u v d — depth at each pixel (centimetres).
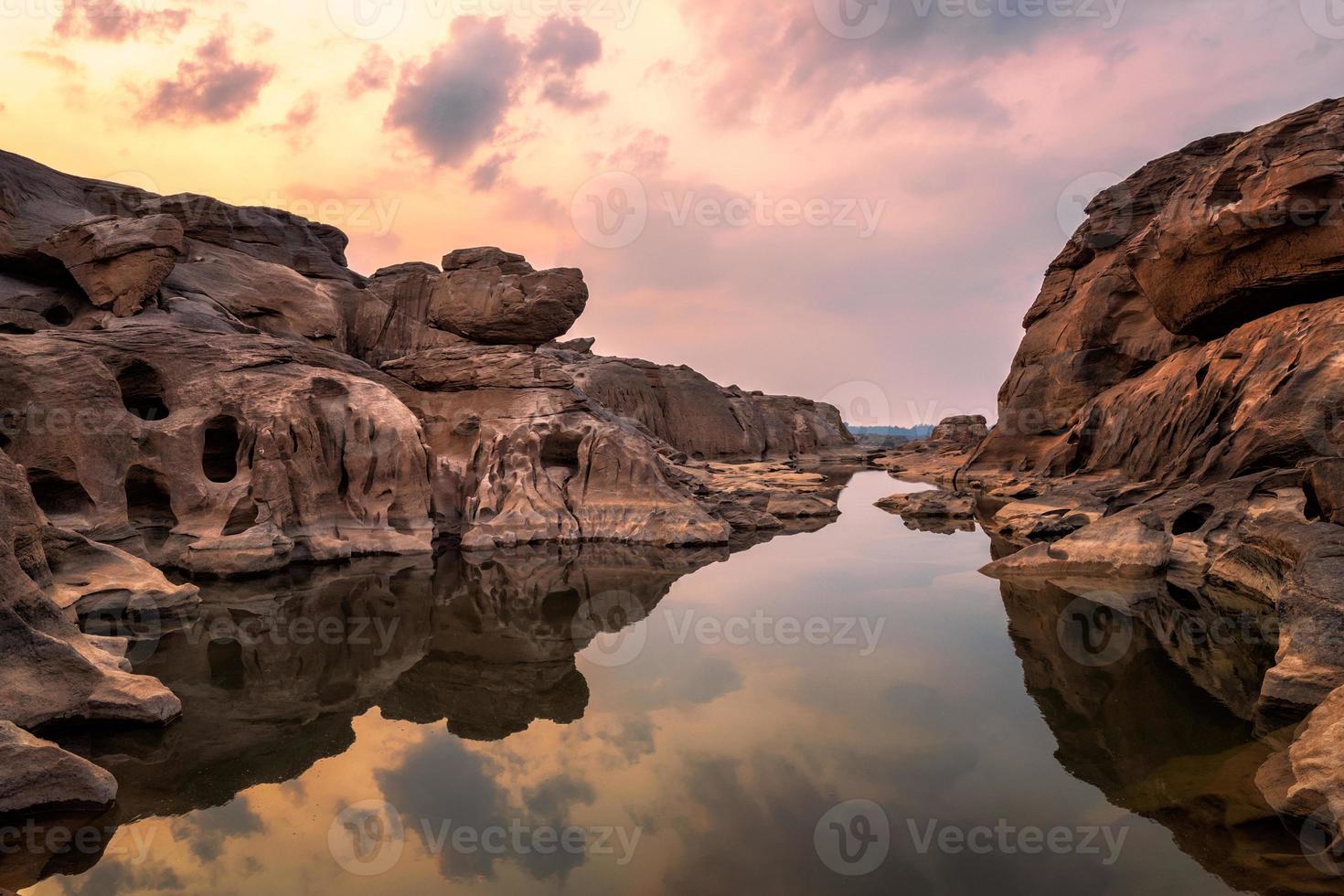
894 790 680
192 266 2570
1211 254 2167
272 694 954
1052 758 738
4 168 2136
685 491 2691
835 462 7319
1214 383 2059
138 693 848
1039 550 1725
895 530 2466
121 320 1900
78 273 1931
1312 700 789
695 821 632
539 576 1702
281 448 1819
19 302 1947
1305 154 1906
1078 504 2317
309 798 683
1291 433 1634
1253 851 550
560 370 2600
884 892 518
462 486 2288
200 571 1630
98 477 1572
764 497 3180
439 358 2572
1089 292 3466
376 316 3247
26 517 1012
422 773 732
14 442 1504
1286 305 2066
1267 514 1391
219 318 2191
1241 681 938
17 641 816
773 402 8481
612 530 2233
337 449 1997
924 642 1160
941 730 820
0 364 1520
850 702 912
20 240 2003
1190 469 1953
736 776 717
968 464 4075
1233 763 697
